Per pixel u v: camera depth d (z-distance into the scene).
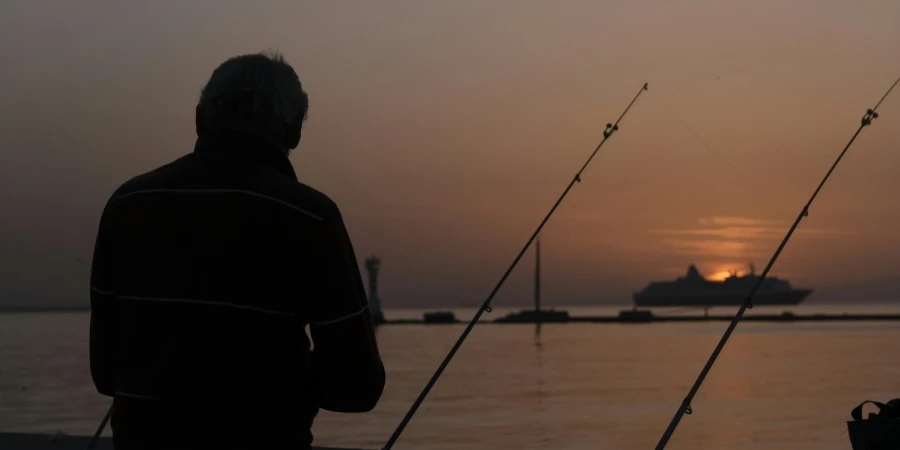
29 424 15.97
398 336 64.94
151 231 1.85
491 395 20.28
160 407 1.76
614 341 52.38
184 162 1.92
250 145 1.91
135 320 1.83
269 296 1.80
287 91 1.96
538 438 12.96
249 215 1.81
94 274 1.97
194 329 1.78
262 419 1.78
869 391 20.31
